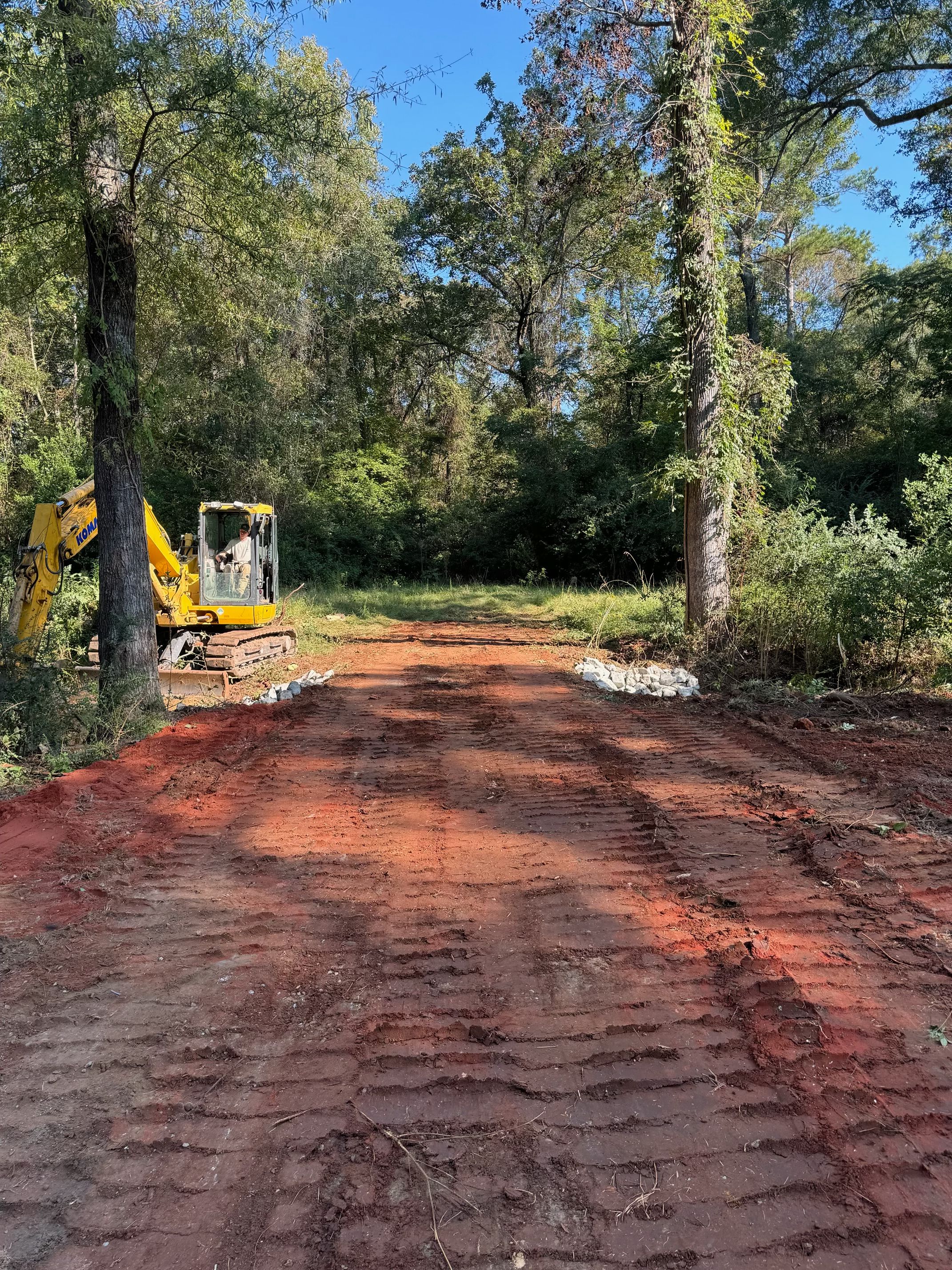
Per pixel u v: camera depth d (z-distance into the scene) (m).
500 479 29.14
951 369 20.38
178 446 21.81
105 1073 2.58
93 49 6.38
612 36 11.41
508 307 31.62
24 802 5.19
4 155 6.70
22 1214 2.04
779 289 40.69
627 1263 1.88
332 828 4.84
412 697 9.23
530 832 4.69
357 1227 1.99
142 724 7.43
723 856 4.24
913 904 3.63
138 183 7.79
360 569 27.02
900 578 8.96
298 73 18.06
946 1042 2.66
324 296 26.41
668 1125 2.32
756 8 15.13
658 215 11.75
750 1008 2.86
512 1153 2.23
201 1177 2.15
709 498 11.13
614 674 10.26
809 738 6.68
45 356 22.42
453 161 26.81
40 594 8.12
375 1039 2.74
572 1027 2.78
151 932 3.54
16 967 3.24
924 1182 2.11
